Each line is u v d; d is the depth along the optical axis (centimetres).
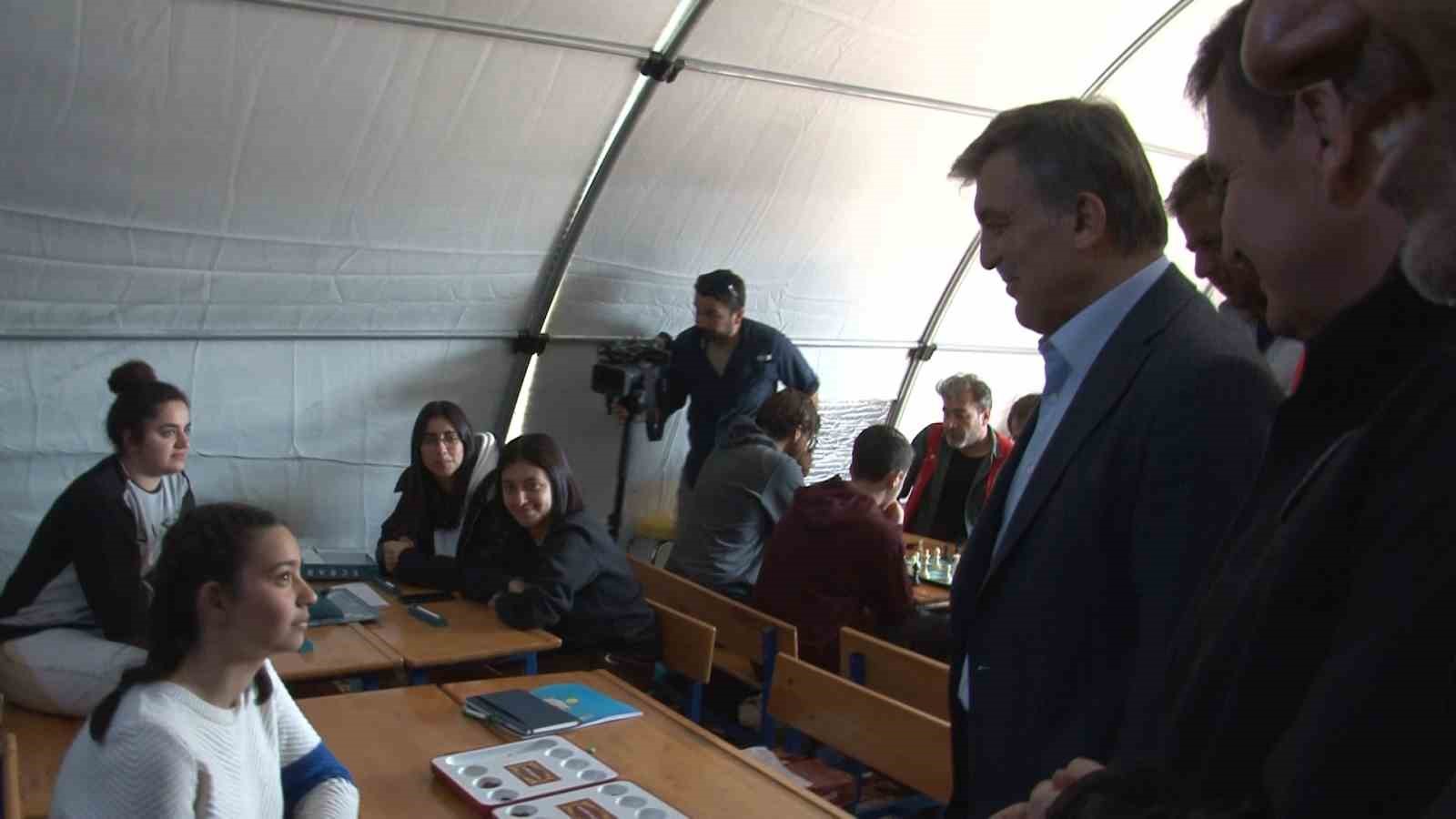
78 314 374
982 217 145
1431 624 47
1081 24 491
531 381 480
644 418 477
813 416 423
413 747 205
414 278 430
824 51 445
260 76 358
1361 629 50
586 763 196
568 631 332
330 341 427
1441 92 40
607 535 344
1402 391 54
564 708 222
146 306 385
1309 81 45
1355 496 54
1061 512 131
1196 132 573
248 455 417
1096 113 138
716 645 387
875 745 233
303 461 429
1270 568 61
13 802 163
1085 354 139
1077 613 129
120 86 341
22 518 376
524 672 339
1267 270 66
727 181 476
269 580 158
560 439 493
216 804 153
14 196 346
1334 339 64
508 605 317
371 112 382
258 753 167
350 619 312
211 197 375
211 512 160
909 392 602
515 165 423
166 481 301
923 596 406
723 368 479
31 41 322
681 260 492
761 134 468
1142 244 137
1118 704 126
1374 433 54
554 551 328
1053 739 129
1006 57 491
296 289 409
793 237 514
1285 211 63
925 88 488
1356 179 46
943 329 597
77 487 272
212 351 405
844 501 350
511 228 439
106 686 249
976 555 148
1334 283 63
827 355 563
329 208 397
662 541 515
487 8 370
